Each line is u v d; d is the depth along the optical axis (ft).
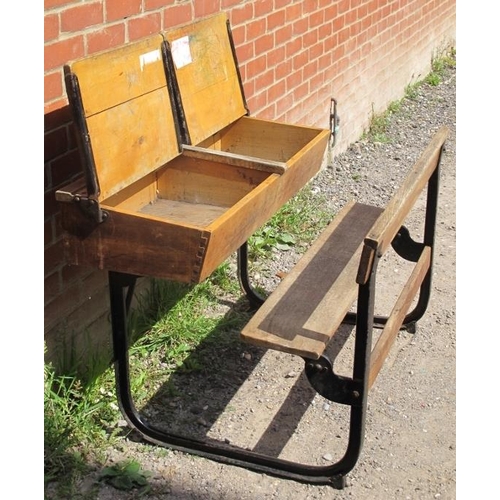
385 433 11.78
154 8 12.55
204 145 13.11
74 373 11.65
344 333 13.93
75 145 11.51
